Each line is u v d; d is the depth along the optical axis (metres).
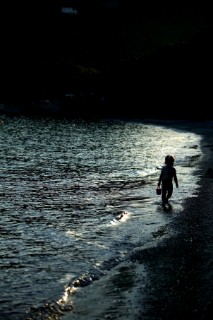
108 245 13.52
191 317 8.54
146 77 122.25
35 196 20.95
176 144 46.84
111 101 117.62
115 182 24.70
